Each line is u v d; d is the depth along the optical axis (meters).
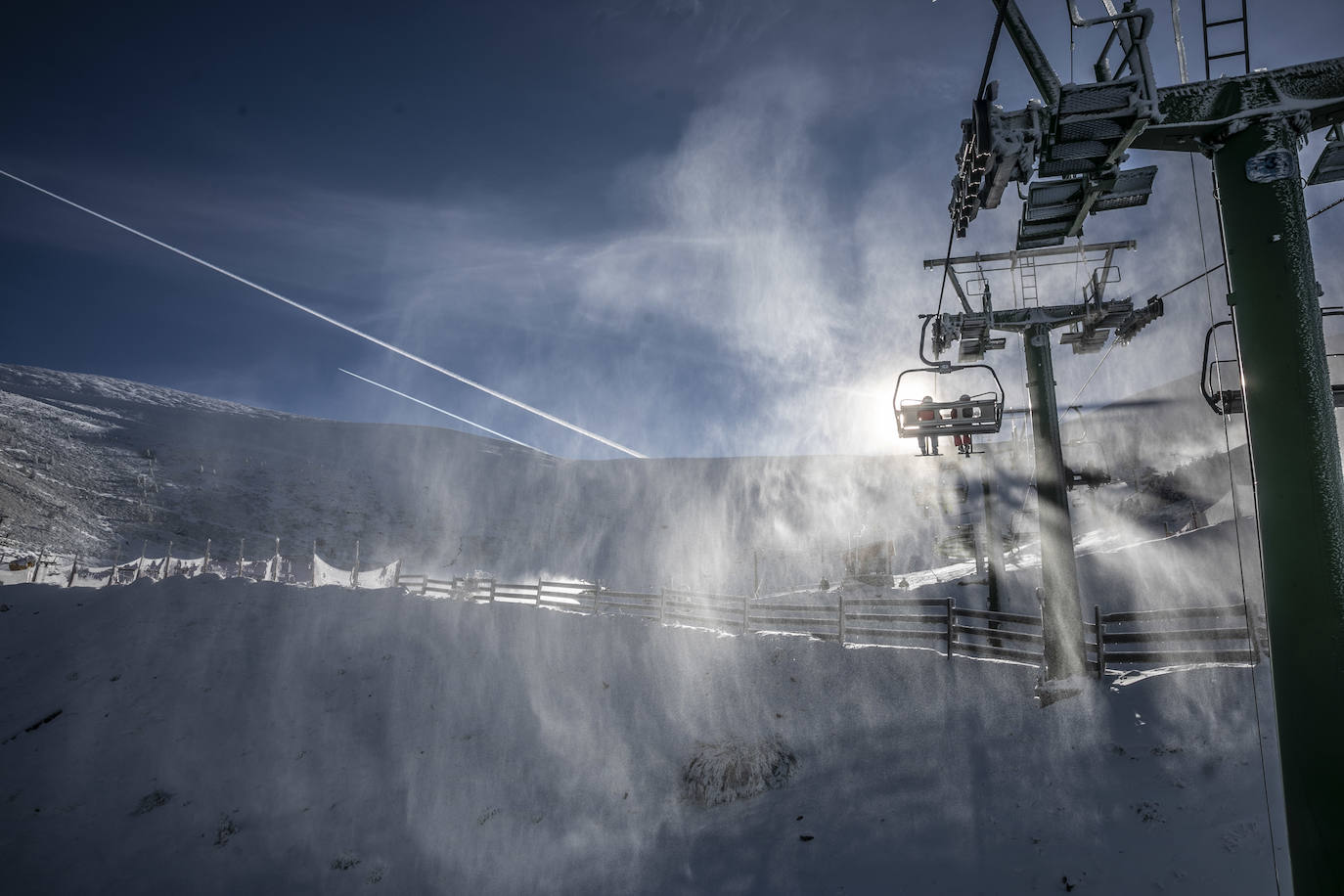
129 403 116.81
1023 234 5.68
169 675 16.31
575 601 22.95
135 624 18.34
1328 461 3.59
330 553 66.88
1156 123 4.11
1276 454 3.71
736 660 16.30
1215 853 6.86
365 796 13.02
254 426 114.12
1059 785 9.20
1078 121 4.23
